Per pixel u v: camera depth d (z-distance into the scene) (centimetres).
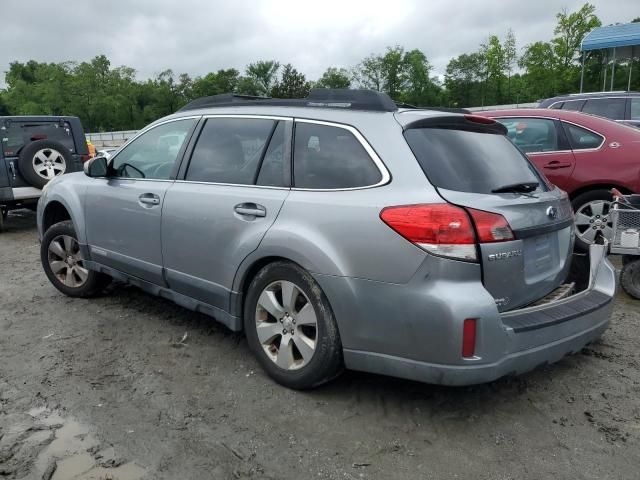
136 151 480
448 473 280
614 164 654
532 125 709
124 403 349
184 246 412
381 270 304
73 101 9712
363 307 313
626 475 279
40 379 381
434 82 9119
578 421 326
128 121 10131
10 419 331
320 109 365
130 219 460
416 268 294
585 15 6225
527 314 318
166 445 304
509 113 727
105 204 486
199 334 456
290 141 368
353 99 356
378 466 286
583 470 282
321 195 338
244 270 370
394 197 308
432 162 316
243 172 388
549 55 6600
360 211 314
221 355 416
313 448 301
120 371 392
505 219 305
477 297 289
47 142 994
